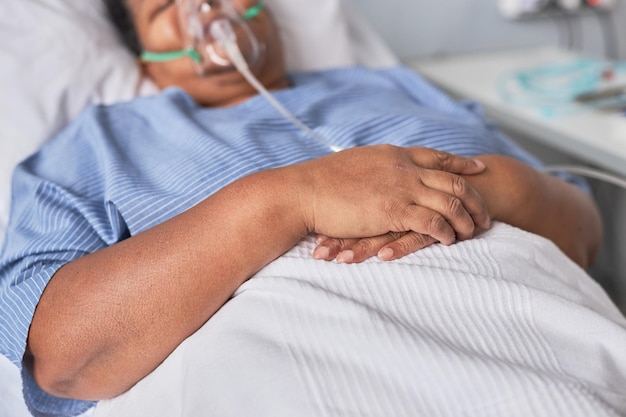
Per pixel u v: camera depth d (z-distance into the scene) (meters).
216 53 1.17
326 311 0.68
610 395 0.63
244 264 0.72
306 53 1.46
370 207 0.73
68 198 0.90
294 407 0.61
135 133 1.06
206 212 0.74
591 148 1.29
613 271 1.65
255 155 0.89
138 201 0.84
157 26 1.23
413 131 1.00
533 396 0.59
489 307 0.71
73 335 0.73
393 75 1.42
